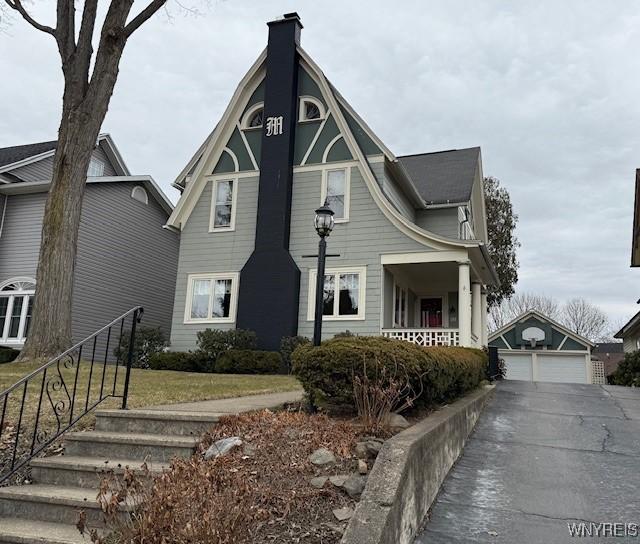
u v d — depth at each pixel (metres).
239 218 17.66
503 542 4.08
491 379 16.00
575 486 5.42
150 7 14.11
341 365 5.54
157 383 9.63
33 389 8.08
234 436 4.94
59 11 14.20
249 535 3.19
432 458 4.98
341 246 16.44
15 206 19.61
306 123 17.64
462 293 15.16
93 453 5.14
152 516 2.85
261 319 16.28
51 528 4.04
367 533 3.27
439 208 19.78
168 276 24.53
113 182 21.47
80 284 19.55
